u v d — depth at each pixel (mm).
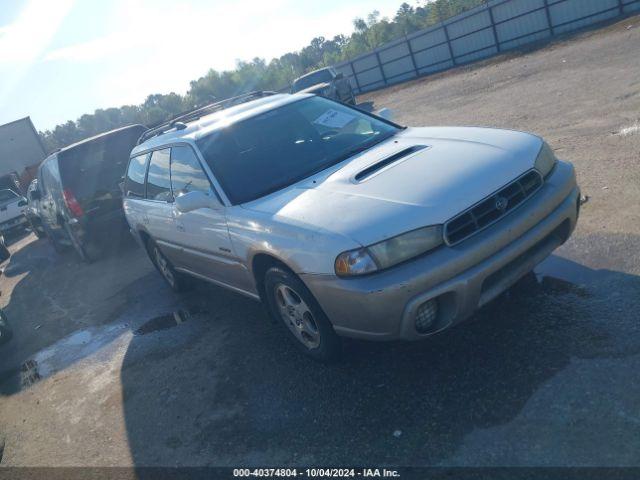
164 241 5629
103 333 6227
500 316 3826
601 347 3201
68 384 5195
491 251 3154
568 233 3615
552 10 23094
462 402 3137
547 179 3582
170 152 5090
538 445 2684
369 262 3080
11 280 11297
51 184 9953
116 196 9492
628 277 3807
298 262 3383
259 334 4789
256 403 3797
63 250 12234
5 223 19484
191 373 4543
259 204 3938
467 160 3516
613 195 5230
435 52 29062
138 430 4000
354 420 3289
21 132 30344
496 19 25422
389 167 3705
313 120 4824
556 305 3746
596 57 13984
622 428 2629
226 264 4422
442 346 3701
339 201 3467
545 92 11648
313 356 3920
